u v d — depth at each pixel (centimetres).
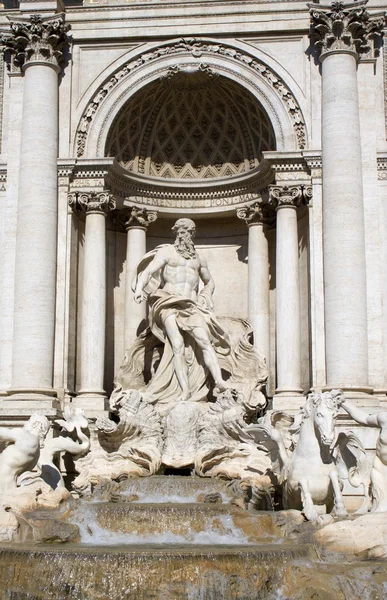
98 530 1925
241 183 2973
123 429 2506
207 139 3044
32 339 2606
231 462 2394
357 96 2688
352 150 2619
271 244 2966
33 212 2670
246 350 2705
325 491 2000
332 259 2577
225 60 2830
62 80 2833
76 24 2855
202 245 3127
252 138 2967
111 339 2930
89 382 2698
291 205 2733
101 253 2769
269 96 2789
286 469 2080
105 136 2816
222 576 1572
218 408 2525
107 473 2358
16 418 2522
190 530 1911
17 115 2834
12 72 2858
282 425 2481
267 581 1586
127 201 2948
